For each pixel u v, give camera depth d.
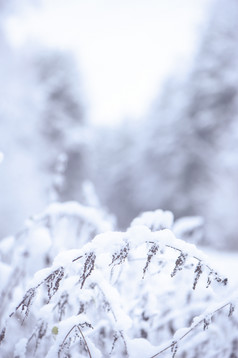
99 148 43.81
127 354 1.32
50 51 29.45
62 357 1.30
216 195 20.48
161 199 24.77
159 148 25.12
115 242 1.26
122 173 33.62
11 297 1.75
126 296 1.66
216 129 24.27
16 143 14.23
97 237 1.28
